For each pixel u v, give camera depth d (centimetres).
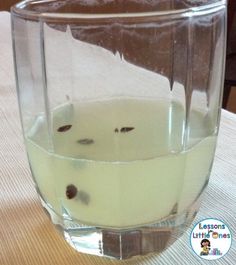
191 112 14
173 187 13
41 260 14
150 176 13
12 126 24
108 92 15
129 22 12
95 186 13
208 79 14
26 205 17
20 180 19
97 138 14
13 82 30
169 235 14
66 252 15
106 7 17
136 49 14
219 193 17
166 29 13
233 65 51
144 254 14
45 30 13
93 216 14
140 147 13
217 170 19
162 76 15
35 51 13
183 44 13
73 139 14
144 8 17
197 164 14
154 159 13
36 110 14
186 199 14
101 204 13
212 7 13
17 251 15
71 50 14
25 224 16
